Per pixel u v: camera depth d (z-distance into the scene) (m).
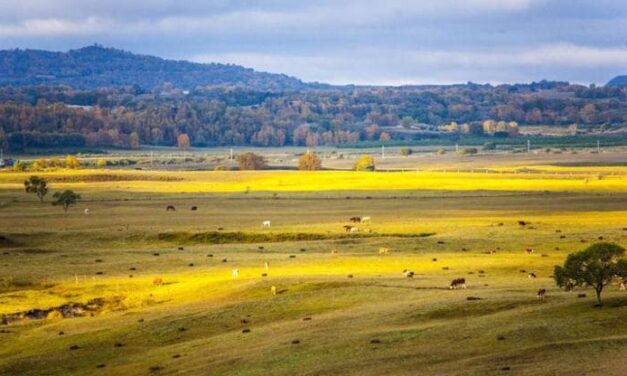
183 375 132.00
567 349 116.62
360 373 118.50
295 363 128.75
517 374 107.31
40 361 152.00
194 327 164.50
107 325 171.88
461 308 152.25
